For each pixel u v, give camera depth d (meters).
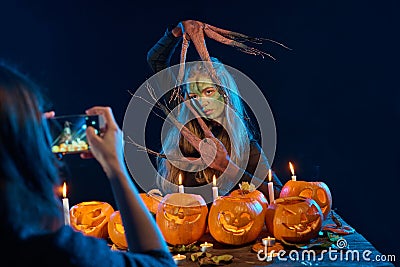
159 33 4.66
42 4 4.61
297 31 4.63
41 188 1.23
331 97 4.70
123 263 1.25
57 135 1.45
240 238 2.24
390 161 4.69
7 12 4.61
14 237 1.17
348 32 4.59
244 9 4.62
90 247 1.22
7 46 4.65
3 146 1.19
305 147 4.78
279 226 2.23
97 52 4.69
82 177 4.54
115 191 1.38
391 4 4.51
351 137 4.72
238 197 2.33
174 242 2.29
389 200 4.73
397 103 4.62
